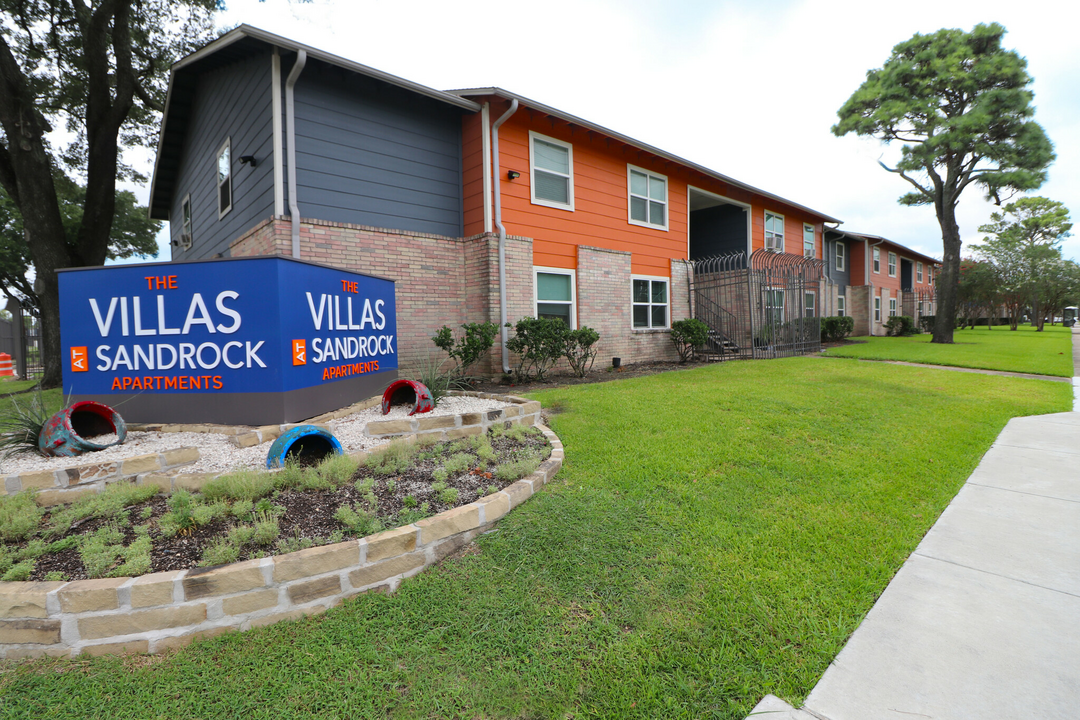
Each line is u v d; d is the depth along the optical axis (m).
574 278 11.84
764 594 2.57
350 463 3.61
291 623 2.38
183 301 4.51
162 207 17.23
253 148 9.02
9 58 10.54
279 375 4.38
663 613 2.43
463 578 2.73
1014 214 45.09
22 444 3.89
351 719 1.86
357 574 2.57
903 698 1.90
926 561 2.95
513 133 10.60
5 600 2.16
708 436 5.35
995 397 8.27
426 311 9.81
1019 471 4.57
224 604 2.31
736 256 15.84
